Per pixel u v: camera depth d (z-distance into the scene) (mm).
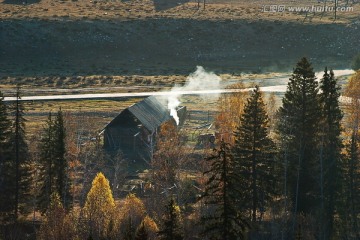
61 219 188750
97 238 185125
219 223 117000
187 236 180250
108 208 193500
